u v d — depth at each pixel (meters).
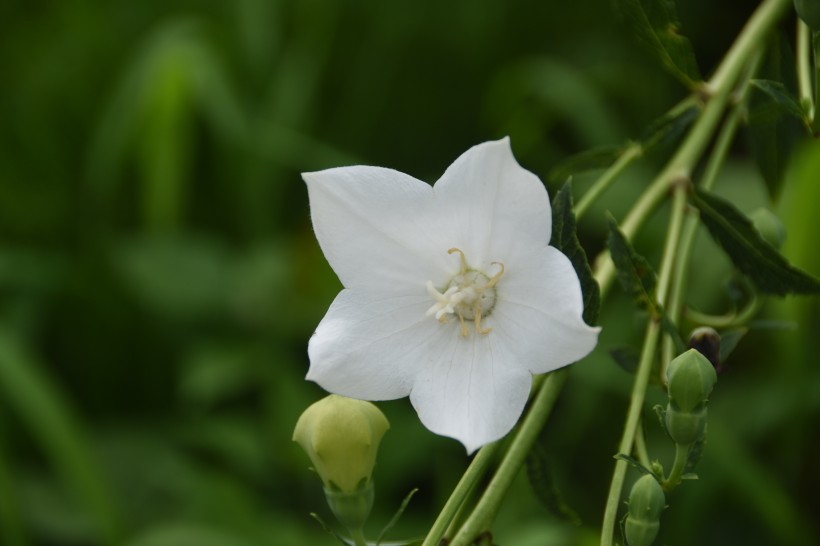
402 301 0.61
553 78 1.13
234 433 0.98
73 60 1.24
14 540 0.88
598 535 0.83
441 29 1.23
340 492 0.61
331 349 0.60
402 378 0.61
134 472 0.98
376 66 1.22
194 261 1.10
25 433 1.05
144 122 1.10
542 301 0.60
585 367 0.93
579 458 1.00
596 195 0.65
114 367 1.11
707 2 1.19
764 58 0.67
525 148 1.19
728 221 0.64
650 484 0.59
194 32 1.17
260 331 1.07
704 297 0.96
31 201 1.16
